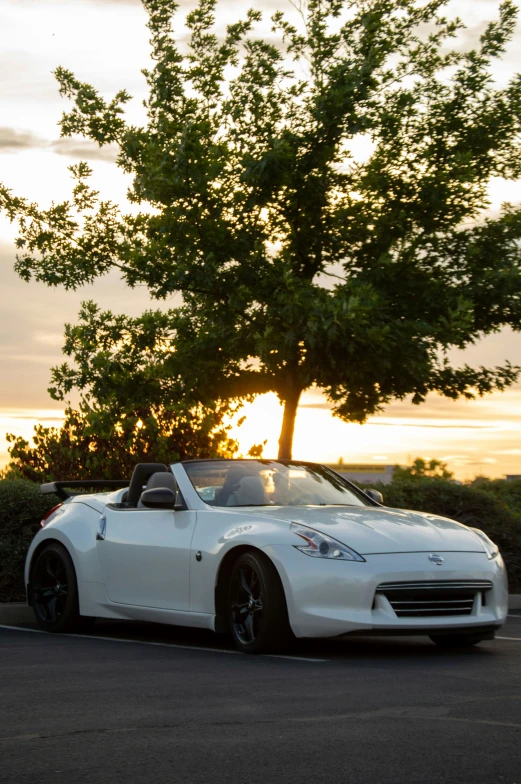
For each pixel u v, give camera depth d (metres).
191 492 7.52
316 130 12.24
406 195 12.71
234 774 3.55
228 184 12.22
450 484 12.45
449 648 7.05
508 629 8.55
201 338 12.93
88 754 3.83
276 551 6.49
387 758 3.77
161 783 3.44
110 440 17.09
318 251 12.91
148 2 12.78
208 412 16.69
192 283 12.18
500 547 12.02
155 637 7.92
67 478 17.16
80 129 13.05
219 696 5.01
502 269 12.65
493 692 5.12
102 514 8.18
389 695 5.03
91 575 8.01
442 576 6.42
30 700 4.91
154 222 12.07
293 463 8.18
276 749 3.91
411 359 12.21
